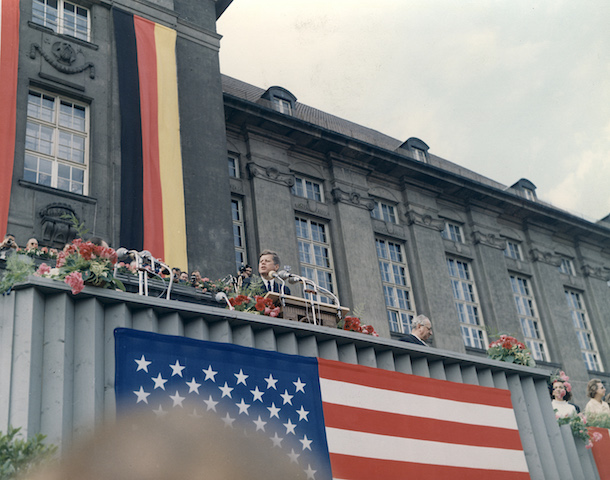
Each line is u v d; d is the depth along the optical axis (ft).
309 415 28.81
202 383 26.27
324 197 81.35
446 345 80.69
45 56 54.39
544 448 39.11
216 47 67.56
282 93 85.97
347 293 76.43
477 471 33.60
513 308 90.48
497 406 36.68
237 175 75.05
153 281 40.11
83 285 25.31
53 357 24.21
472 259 91.35
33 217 47.62
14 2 53.26
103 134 54.60
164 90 58.65
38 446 21.26
